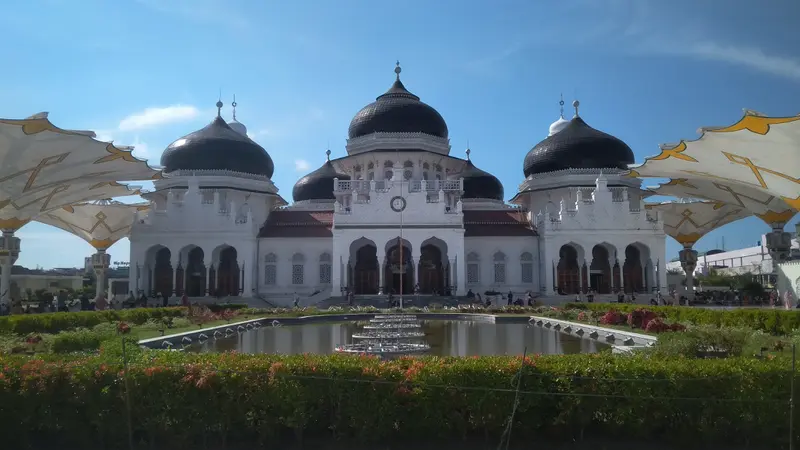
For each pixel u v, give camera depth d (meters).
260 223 60.19
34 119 29.61
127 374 10.80
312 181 68.75
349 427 11.04
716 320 27.97
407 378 10.90
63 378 11.11
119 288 82.00
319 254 56.25
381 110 60.91
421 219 53.38
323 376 11.03
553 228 54.06
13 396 11.03
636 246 56.56
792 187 31.81
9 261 45.25
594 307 40.03
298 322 38.19
